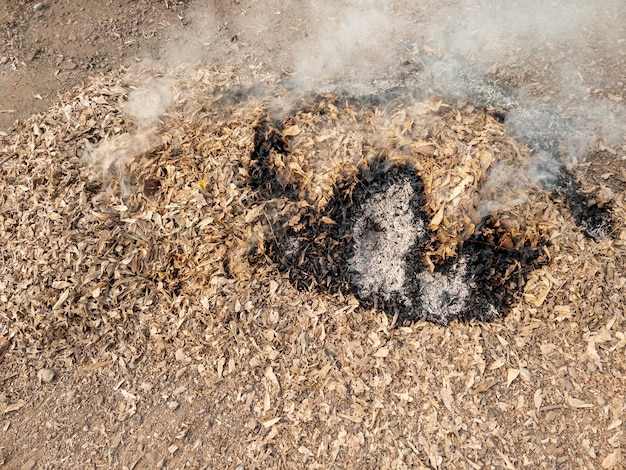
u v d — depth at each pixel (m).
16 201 1.62
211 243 1.51
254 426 1.31
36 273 1.51
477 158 1.50
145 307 1.49
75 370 1.43
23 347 1.46
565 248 1.49
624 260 1.48
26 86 2.00
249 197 1.53
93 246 1.53
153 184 1.60
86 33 2.13
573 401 1.33
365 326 1.43
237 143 1.59
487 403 1.33
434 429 1.29
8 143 1.81
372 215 1.52
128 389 1.39
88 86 1.91
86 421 1.36
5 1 2.16
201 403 1.36
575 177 1.57
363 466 1.25
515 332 1.42
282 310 1.45
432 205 1.49
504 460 1.25
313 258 1.50
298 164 1.55
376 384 1.35
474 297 1.45
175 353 1.43
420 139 1.56
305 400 1.34
